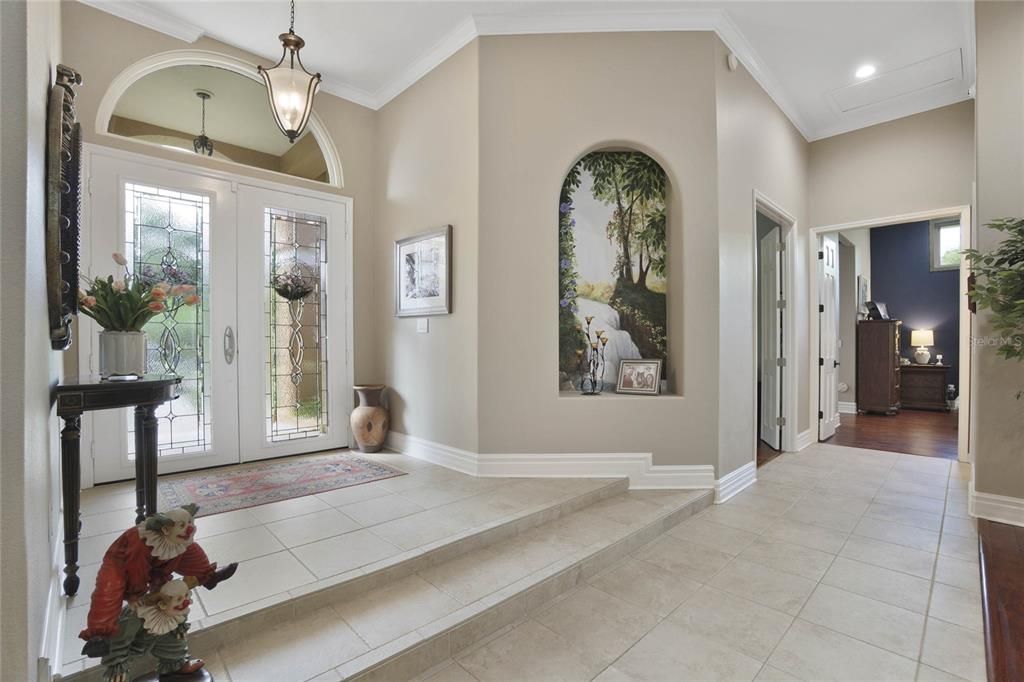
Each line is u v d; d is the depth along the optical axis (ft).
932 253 25.04
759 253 16.75
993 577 7.26
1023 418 9.36
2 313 3.19
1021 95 9.26
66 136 5.54
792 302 15.29
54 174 4.91
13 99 3.25
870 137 15.24
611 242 11.57
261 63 11.98
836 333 18.83
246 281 11.95
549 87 10.73
